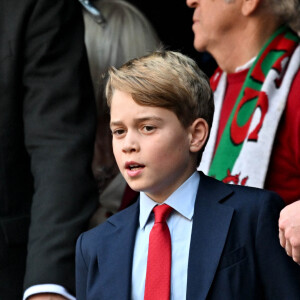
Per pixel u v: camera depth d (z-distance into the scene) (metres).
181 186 8.92
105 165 14.38
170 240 8.77
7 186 12.68
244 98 12.45
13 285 12.59
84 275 9.19
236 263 8.55
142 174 8.67
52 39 12.86
